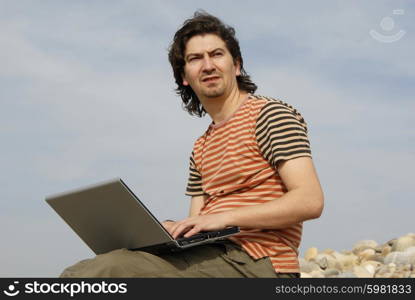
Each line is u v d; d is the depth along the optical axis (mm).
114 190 3238
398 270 6867
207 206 3814
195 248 3561
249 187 3674
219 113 3891
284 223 3438
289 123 3578
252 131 3674
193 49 3914
